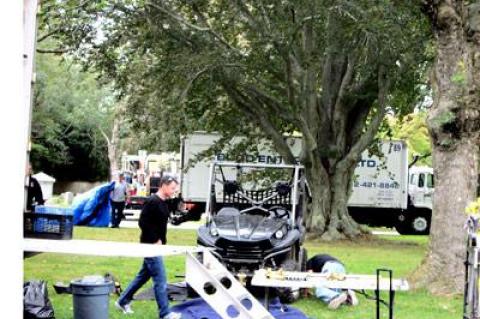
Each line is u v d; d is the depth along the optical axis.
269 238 10.30
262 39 20.25
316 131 23.09
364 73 22.25
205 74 21.86
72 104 56.62
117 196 24.12
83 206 24.44
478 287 7.21
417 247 21.31
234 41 22.39
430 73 12.57
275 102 23.28
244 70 21.56
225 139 25.47
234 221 10.92
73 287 7.24
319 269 10.99
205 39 21.34
